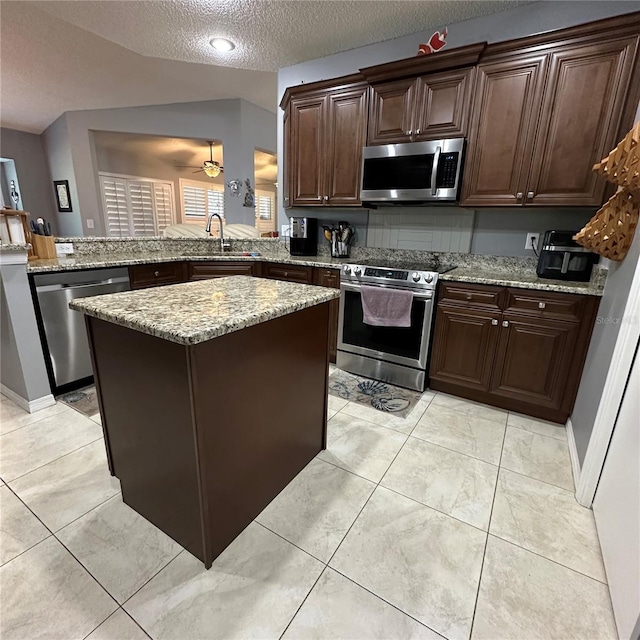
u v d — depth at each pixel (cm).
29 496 151
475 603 112
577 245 206
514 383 221
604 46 186
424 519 144
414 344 248
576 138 200
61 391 235
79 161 532
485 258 262
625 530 112
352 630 104
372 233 308
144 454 130
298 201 314
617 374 138
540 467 176
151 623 104
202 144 601
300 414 162
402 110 247
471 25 239
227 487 125
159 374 112
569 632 105
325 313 167
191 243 365
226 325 103
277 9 231
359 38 266
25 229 243
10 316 200
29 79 401
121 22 249
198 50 289
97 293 243
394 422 215
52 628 103
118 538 133
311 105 288
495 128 220
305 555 128
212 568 122
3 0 255
